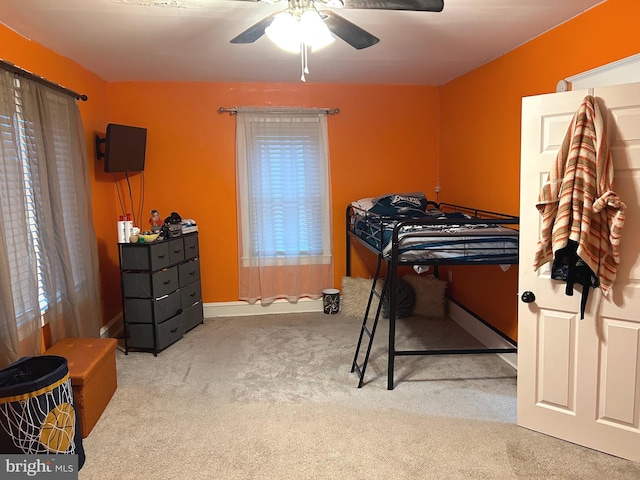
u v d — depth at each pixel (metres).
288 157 4.39
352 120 4.48
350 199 4.57
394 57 3.45
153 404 2.72
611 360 2.13
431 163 4.65
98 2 2.29
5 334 2.21
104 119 4.06
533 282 2.29
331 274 4.63
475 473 2.04
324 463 2.12
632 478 2.00
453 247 2.76
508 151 3.34
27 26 2.61
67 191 3.05
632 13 2.23
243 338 3.88
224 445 2.28
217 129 4.32
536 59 2.96
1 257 2.18
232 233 4.46
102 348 2.70
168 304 3.66
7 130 2.38
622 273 2.07
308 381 3.02
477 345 3.64
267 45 3.07
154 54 3.27
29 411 1.89
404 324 4.18
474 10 2.48
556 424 2.31
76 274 3.12
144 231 4.04
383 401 2.72
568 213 2.07
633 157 2.00
